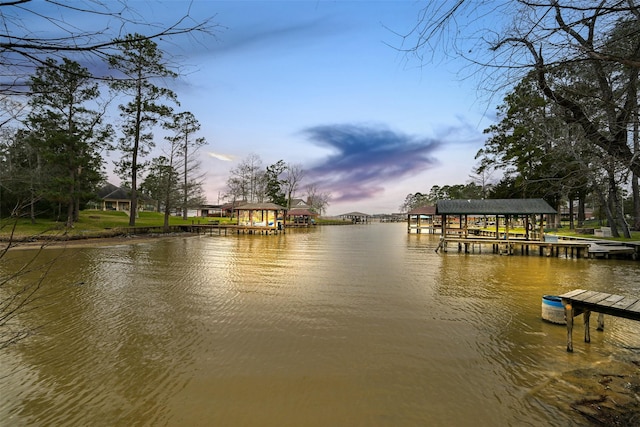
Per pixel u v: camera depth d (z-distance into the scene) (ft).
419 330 20.30
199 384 14.01
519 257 56.95
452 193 239.91
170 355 16.67
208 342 18.31
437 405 12.55
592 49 8.16
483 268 44.39
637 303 15.80
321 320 22.04
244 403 12.71
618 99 9.79
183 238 92.48
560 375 14.58
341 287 31.78
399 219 368.68
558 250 57.62
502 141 110.63
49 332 19.58
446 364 15.81
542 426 11.23
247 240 90.68
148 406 12.49
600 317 19.99
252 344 18.07
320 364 15.81
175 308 24.45
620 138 10.62
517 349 17.47
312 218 213.46
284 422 11.61
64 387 13.73
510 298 27.99
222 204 257.75
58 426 11.34
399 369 15.31
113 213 140.77
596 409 12.04
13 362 15.81
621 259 53.88
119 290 29.76
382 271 41.24
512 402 12.66
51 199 68.23
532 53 8.91
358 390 13.60
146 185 140.36
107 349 17.34
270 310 24.16
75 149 75.10
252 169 222.07
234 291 29.84
